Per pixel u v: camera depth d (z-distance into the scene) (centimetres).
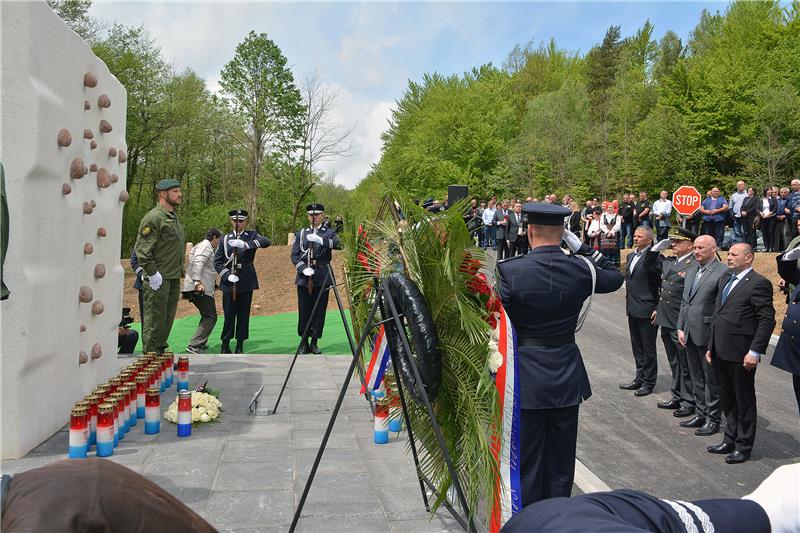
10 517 84
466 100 5612
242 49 4312
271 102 4325
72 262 611
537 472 386
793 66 4384
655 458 613
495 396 354
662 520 92
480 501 446
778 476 101
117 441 565
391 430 619
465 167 5500
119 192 773
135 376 660
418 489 480
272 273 2016
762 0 5666
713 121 4266
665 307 776
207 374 865
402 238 391
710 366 680
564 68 7612
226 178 4994
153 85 4341
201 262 1023
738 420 612
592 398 820
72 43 596
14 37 498
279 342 1184
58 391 581
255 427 629
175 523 92
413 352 401
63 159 579
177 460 527
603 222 2016
